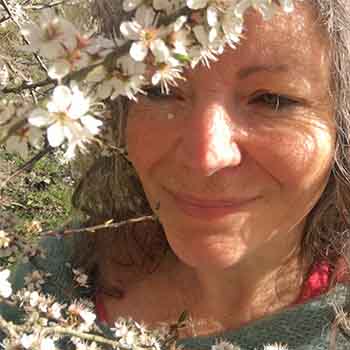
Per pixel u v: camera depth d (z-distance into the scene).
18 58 0.57
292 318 0.41
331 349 0.40
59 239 0.49
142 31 0.25
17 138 0.26
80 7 0.43
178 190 0.36
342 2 0.33
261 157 0.34
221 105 0.33
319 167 0.35
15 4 0.53
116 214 0.47
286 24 0.32
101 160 0.48
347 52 0.33
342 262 0.42
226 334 0.42
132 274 0.46
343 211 0.40
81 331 0.35
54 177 0.99
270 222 0.36
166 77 0.27
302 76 0.33
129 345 0.36
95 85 0.26
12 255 0.41
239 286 0.42
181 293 0.44
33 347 0.31
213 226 0.36
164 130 0.35
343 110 0.35
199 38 0.25
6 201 0.37
